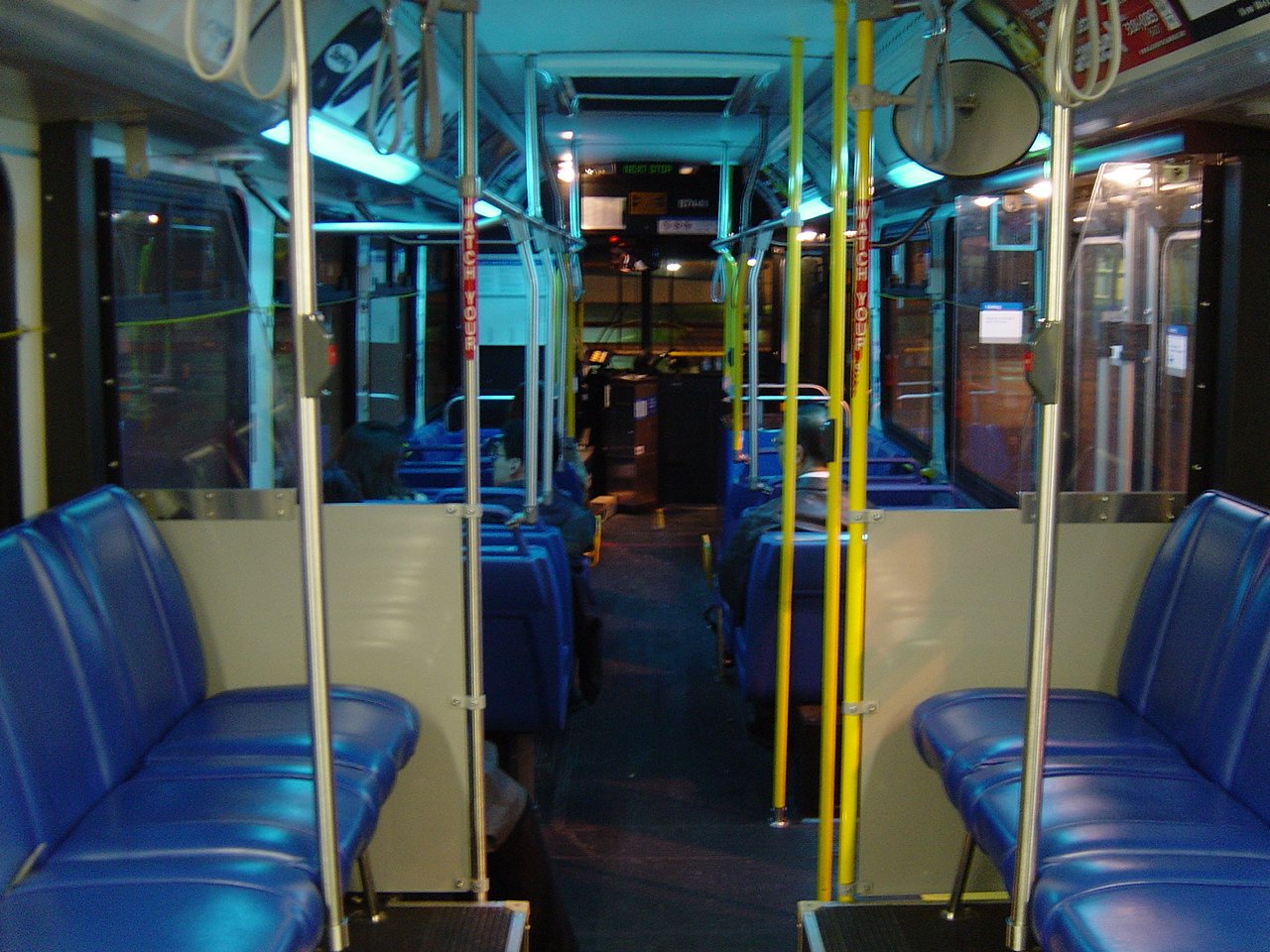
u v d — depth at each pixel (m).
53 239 3.24
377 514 3.33
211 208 4.14
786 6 3.87
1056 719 3.21
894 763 3.41
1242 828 2.62
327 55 3.74
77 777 2.67
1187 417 3.44
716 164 8.88
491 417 9.09
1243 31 2.62
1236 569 2.99
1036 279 4.54
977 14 3.74
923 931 3.12
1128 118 3.39
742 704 5.82
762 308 9.37
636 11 3.96
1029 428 4.24
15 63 2.54
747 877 4.11
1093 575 3.42
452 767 3.40
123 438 3.44
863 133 3.04
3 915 2.24
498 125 6.42
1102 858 2.47
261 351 4.38
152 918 2.22
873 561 3.32
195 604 3.44
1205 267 3.38
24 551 2.74
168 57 2.85
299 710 3.26
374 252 7.09
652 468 10.23
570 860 4.25
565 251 7.34
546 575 4.21
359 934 3.06
